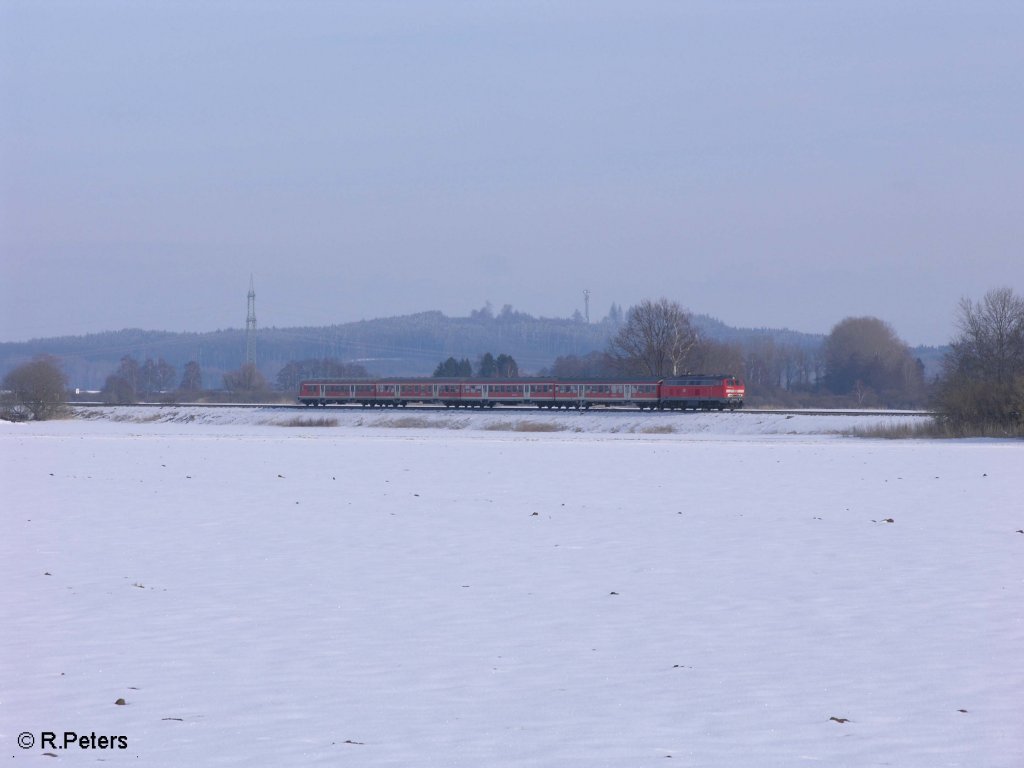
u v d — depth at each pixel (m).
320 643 51.41
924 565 71.69
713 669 46.62
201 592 63.47
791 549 79.00
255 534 87.38
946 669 46.19
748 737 37.66
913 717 39.84
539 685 44.34
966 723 39.09
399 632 53.59
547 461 169.88
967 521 94.25
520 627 54.66
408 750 36.41
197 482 133.50
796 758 35.44
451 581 66.94
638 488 125.56
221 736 38.00
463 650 50.06
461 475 144.00
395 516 99.19
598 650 50.00
